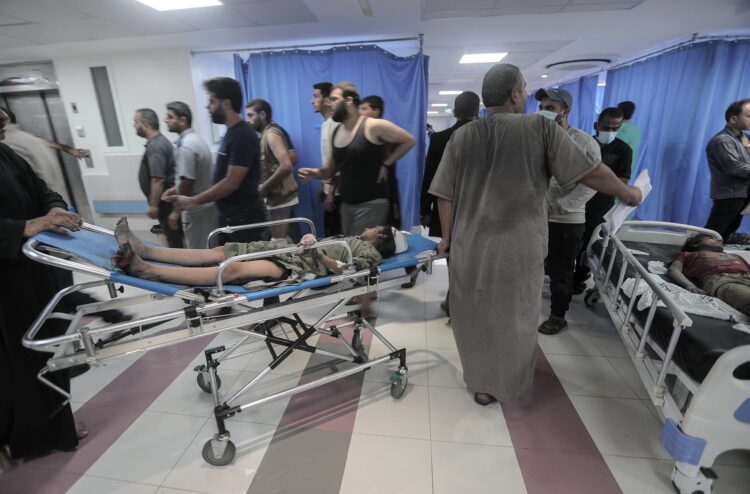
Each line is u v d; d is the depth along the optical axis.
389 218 2.57
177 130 2.64
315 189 3.99
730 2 2.85
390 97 3.64
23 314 1.32
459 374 2.01
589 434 1.58
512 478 1.38
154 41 3.59
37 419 1.40
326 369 2.06
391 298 3.00
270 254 1.42
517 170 1.42
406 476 1.39
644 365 1.48
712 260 1.93
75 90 4.21
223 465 1.44
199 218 2.68
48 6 2.63
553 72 6.13
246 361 2.13
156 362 2.14
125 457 1.49
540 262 1.49
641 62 4.70
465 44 4.11
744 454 1.46
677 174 4.13
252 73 3.78
